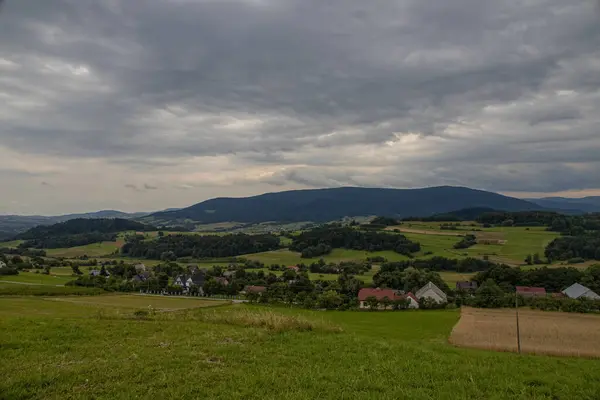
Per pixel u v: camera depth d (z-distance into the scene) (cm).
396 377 1343
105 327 1991
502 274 9062
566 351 2677
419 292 7881
